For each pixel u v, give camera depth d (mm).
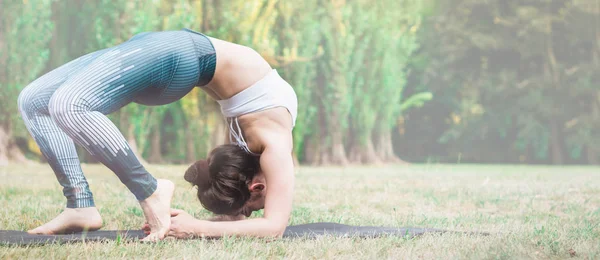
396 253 3092
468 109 30188
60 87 3170
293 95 3584
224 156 3479
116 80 3186
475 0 29531
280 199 3377
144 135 18031
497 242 3336
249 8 17188
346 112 21547
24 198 6289
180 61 3318
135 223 4363
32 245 3123
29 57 17219
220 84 3471
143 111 17688
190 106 17969
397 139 32875
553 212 5723
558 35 29984
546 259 3020
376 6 22578
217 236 3330
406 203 6449
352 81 21969
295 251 3076
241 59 3496
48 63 19250
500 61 30891
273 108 3451
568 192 8000
